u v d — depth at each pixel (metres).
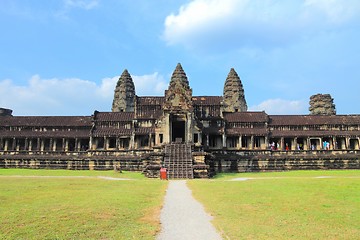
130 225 18.80
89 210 22.66
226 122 89.12
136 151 80.31
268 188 36.53
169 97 78.94
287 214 21.92
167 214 22.14
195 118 81.19
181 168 58.91
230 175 65.88
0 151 84.94
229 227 18.38
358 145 87.88
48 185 39.03
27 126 91.94
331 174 61.62
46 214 21.28
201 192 34.19
